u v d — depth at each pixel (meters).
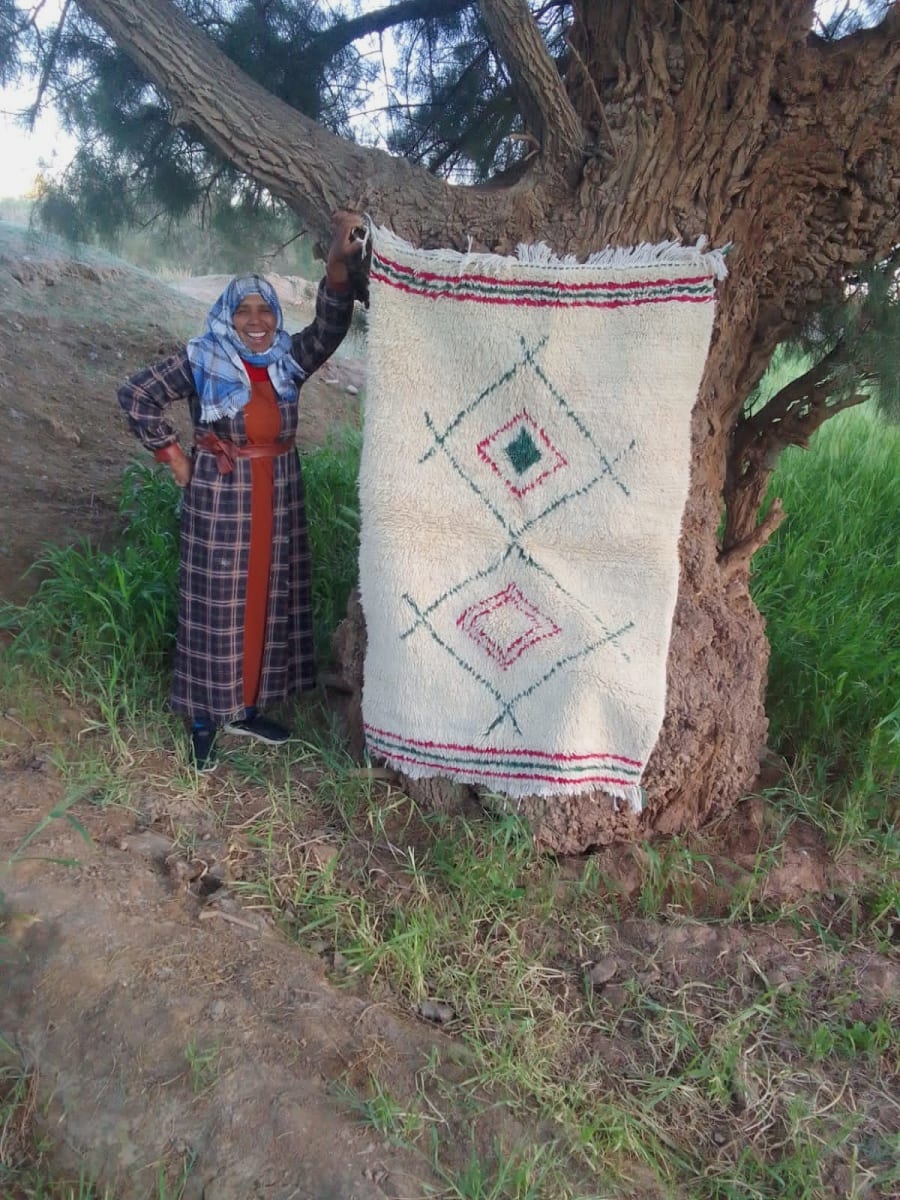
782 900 2.96
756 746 3.33
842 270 2.86
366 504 2.83
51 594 3.75
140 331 6.59
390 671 2.99
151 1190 2.00
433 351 2.69
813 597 4.22
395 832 3.07
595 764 2.96
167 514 4.29
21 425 5.28
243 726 3.42
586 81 2.62
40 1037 2.27
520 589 2.87
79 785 3.01
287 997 2.35
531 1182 1.99
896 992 2.65
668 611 2.82
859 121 2.56
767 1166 2.16
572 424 2.70
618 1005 2.55
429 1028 2.40
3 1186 2.08
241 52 3.75
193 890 2.70
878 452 6.03
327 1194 1.94
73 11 3.68
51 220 4.50
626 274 2.58
